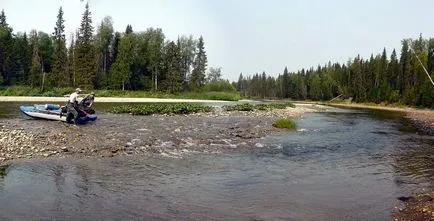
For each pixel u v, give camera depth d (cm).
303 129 3045
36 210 934
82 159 1495
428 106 8769
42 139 1792
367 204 1056
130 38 10006
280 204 1043
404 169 1538
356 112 6606
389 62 12350
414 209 1008
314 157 1775
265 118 3728
